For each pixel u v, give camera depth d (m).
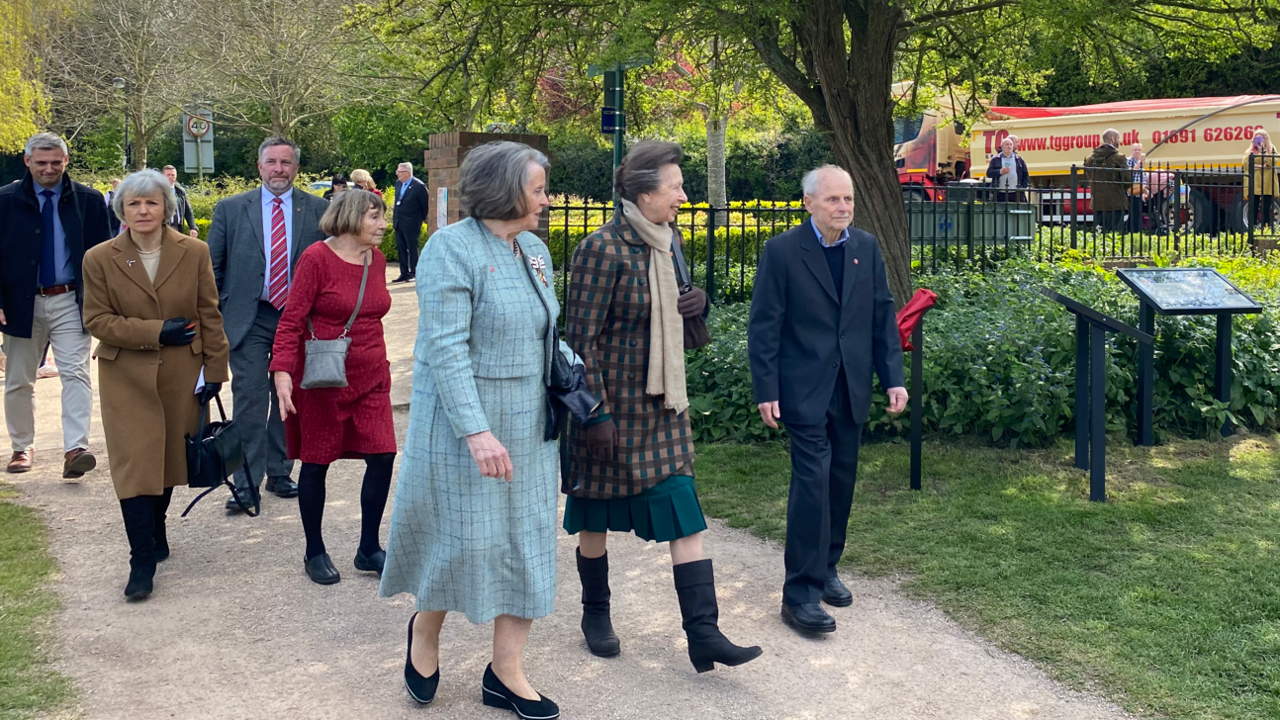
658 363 3.47
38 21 25.91
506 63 8.83
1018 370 6.32
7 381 6.04
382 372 4.52
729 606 4.16
